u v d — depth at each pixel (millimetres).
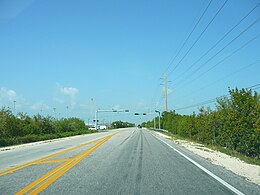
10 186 10266
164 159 17969
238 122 21281
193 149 25516
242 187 9953
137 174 12570
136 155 20234
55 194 9016
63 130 73000
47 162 16672
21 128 47562
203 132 33469
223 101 27375
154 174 12570
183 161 17031
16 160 18812
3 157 21391
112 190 9539
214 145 29172
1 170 14273
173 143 33719
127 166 14945
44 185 10320
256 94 21250
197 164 15742
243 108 21062
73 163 16000
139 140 39625
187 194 8977
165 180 11211
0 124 43219
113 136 52906
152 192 9250
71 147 27875
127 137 48781
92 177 11867
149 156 19625
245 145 20672
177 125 57281
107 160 17406
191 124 41531
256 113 19141
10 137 43594
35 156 20812
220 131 26750
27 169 14156
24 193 9172
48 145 33469
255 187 9969
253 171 13492
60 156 19734
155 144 31750
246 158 18500
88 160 17406
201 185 10281
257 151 19297
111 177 11867
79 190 9547
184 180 11211
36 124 56156
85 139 44375
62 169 13898
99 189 9688
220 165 15414
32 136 46750
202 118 34906
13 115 47031
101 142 35188
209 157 19219
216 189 9648
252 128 19906
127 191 9391
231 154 20953
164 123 82000
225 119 24922
